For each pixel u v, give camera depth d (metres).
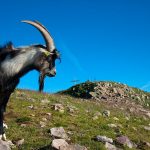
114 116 24.16
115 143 16.20
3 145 12.42
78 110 22.73
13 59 12.91
